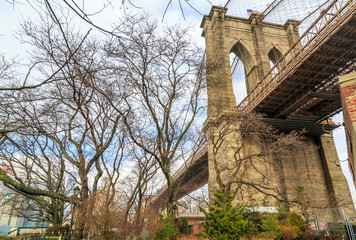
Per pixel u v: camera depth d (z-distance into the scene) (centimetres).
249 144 2980
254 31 3925
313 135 3450
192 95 1695
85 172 1227
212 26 4009
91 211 1369
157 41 1270
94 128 1549
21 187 857
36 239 1405
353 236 1473
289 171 3045
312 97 2669
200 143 1798
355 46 2177
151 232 1800
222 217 1216
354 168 1047
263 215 2048
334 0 2072
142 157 1950
